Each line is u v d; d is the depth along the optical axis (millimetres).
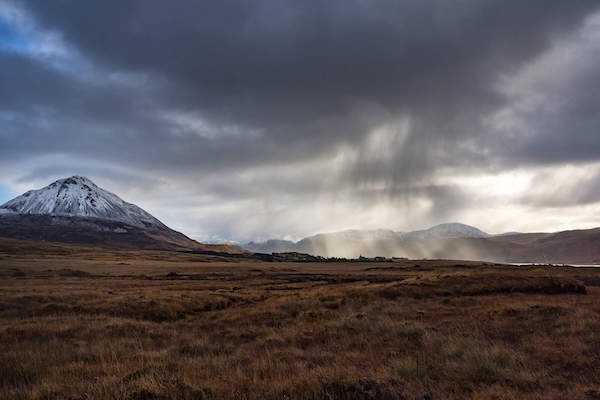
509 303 22703
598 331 13594
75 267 97438
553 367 9633
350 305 25078
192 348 13266
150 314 24000
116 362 10656
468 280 31953
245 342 14898
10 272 70250
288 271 108938
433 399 7328
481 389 7770
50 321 19438
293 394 7523
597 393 7277
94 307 25031
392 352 11531
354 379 8094
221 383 8336
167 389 7645
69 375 9422
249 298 33281
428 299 27016
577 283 30906
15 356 11445
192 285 53062
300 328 17031
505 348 11289
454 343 11906
